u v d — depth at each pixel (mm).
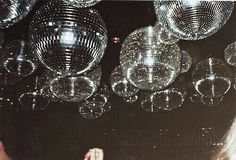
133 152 5191
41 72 3498
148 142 5195
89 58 1463
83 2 1381
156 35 1853
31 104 3596
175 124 5172
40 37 1424
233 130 2945
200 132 5105
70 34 1408
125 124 5215
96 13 1466
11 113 5156
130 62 1874
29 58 2279
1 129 5305
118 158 5215
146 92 3352
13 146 5309
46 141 5277
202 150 5086
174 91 3188
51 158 5270
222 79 2629
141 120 5207
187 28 1421
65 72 1504
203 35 1467
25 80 3564
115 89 2857
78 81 2107
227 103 4992
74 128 5273
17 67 2307
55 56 1439
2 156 4145
